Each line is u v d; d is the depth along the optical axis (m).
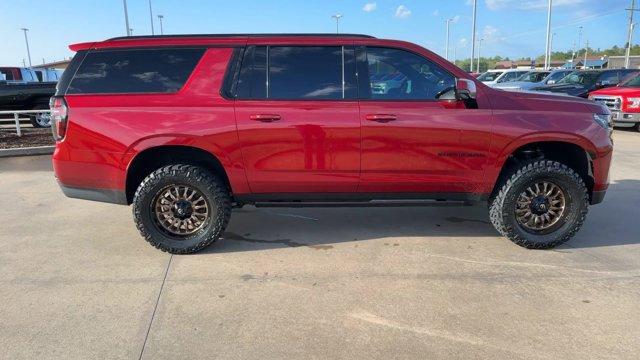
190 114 4.18
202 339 3.07
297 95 4.27
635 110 12.51
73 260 4.32
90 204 6.16
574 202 4.43
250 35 4.37
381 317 3.31
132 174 4.38
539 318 3.28
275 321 3.28
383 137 4.25
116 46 4.29
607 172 4.55
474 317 3.30
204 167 4.46
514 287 3.74
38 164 8.82
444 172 4.37
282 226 5.25
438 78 4.38
